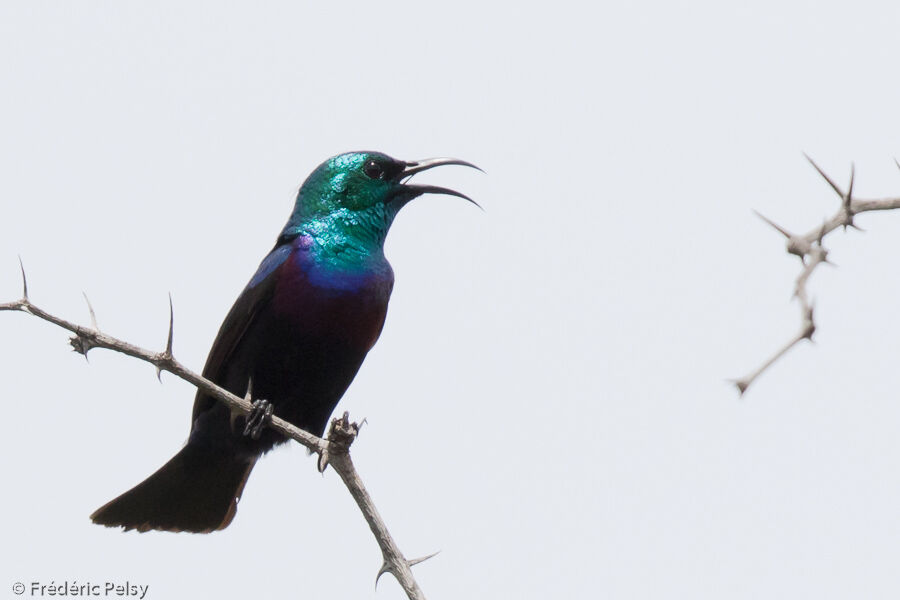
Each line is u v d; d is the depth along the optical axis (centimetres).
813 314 489
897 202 575
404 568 874
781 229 562
